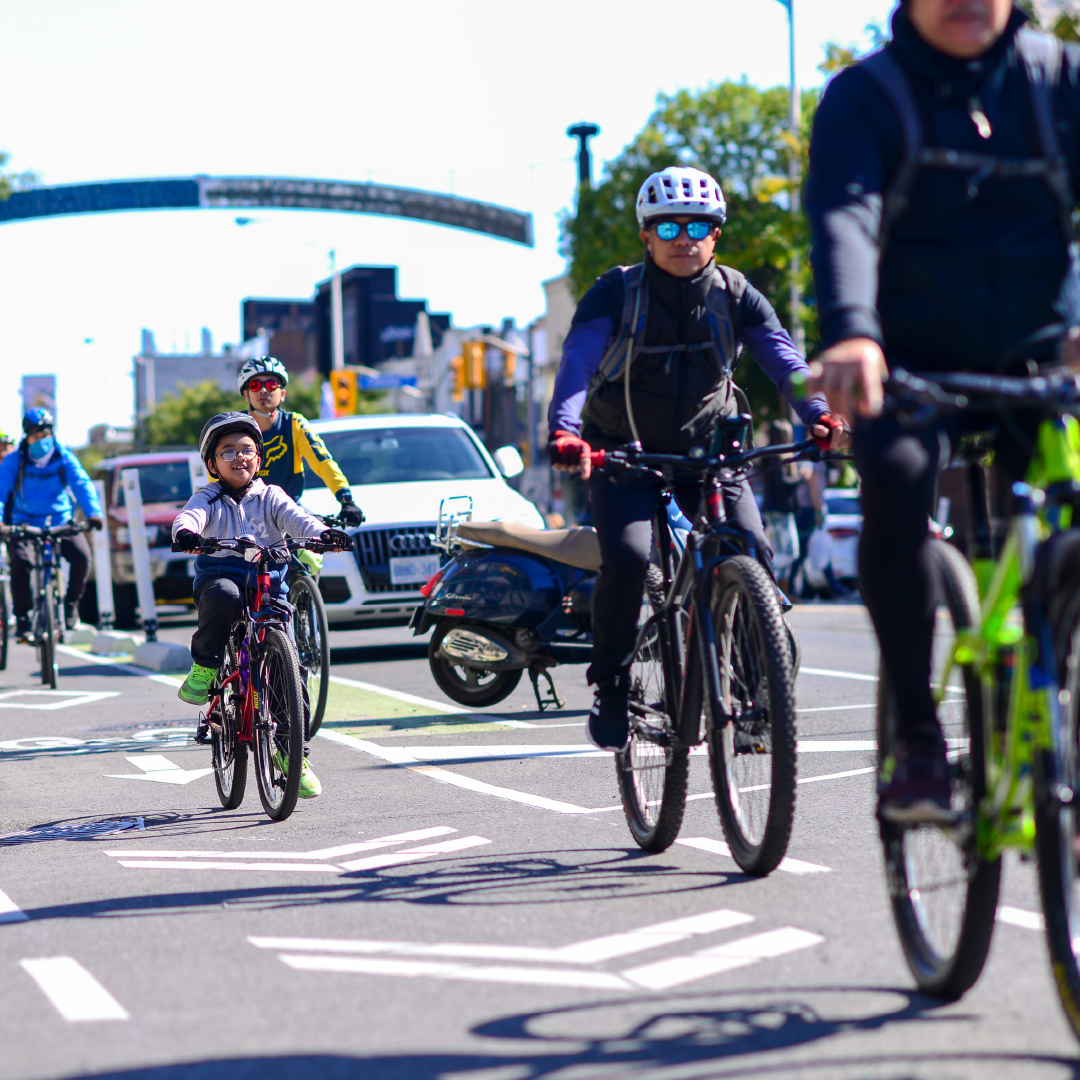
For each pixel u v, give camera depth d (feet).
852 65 32.37
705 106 377.91
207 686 63.16
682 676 46.83
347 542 60.75
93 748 81.35
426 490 124.06
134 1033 32.50
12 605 123.03
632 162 386.52
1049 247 31.45
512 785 64.18
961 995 32.99
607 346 48.19
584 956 37.55
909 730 31.78
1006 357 30.96
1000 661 30.09
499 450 116.06
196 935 40.86
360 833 55.06
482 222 398.42
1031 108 31.24
